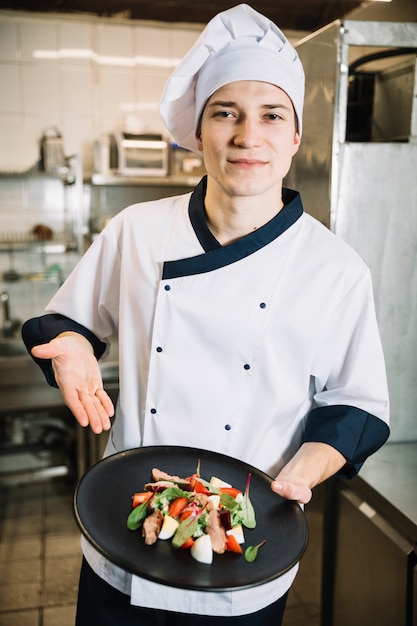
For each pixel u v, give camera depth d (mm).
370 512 1455
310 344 1056
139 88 3170
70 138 3141
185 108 1101
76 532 2721
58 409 2857
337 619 1665
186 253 1079
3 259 3168
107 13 2590
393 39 1489
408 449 1684
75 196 3176
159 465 1047
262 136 942
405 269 1621
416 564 1307
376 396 1077
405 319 1653
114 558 819
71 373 1021
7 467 3264
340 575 1630
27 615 2146
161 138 2967
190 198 1128
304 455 1017
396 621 1362
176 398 1077
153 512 930
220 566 839
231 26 935
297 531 905
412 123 1553
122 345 1143
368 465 1569
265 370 1058
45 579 2361
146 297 1105
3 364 2738
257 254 1046
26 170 2926
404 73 1672
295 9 2545
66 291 1216
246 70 924
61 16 2832
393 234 1590
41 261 3223
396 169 1552
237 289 1048
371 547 1456
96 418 942
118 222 1175
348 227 1559
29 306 3236
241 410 1075
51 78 3057
